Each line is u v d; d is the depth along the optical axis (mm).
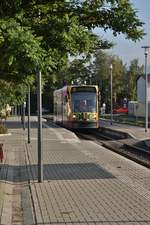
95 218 10195
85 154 23688
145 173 17047
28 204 11984
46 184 14688
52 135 37094
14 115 89625
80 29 11438
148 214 10523
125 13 12320
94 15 12266
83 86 48312
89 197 12508
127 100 129375
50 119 81812
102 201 11977
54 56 11547
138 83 117062
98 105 48344
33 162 20484
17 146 28109
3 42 8820
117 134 44469
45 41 11086
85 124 47844
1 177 16359
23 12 10859
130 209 11039
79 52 12539
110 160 21172
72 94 48188
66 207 11344
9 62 8906
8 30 8906
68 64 13617
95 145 29312
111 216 10359
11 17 10188
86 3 12055
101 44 13398
